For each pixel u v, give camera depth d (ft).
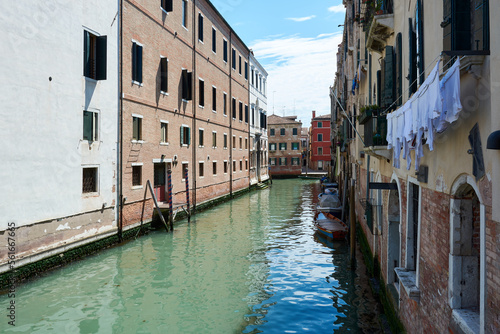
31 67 34.30
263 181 137.08
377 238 32.89
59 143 37.55
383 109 26.43
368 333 24.81
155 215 57.62
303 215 73.05
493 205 10.36
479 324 12.23
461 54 11.07
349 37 73.10
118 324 25.99
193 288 33.04
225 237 53.16
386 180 28.94
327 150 200.34
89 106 42.04
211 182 83.56
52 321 26.17
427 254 17.19
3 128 31.53
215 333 24.89
